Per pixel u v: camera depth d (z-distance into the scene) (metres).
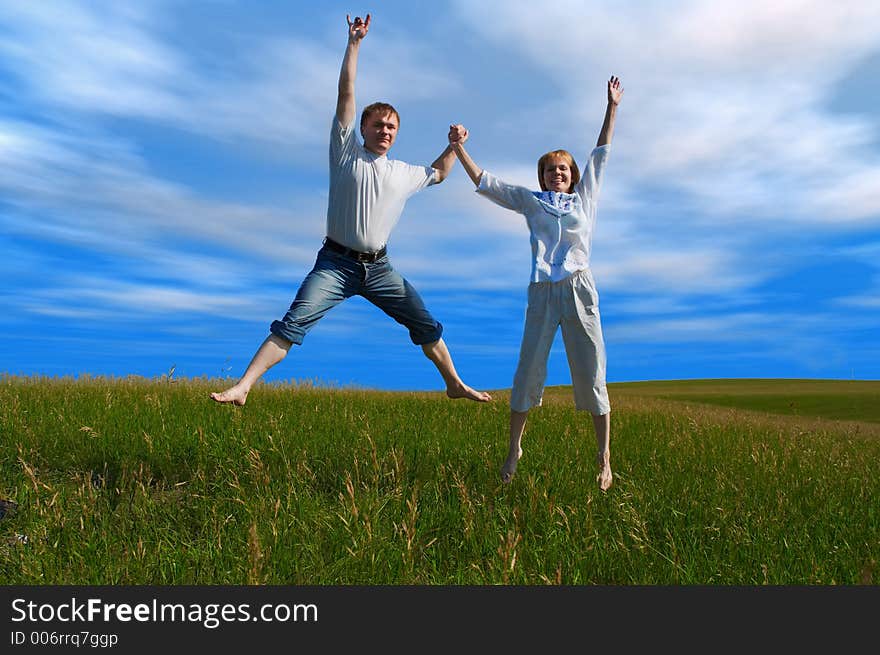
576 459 6.12
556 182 5.35
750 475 5.80
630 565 3.71
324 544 3.72
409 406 9.53
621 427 8.61
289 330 5.05
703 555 3.87
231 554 3.47
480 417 8.61
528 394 5.22
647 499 4.84
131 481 4.61
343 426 7.00
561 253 5.16
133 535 3.75
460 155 5.41
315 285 5.21
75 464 5.52
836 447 7.77
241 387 4.90
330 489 5.01
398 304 5.57
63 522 3.78
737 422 10.40
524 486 5.02
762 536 4.04
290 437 6.23
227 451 5.64
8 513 4.15
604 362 5.19
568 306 5.09
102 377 11.35
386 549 3.59
